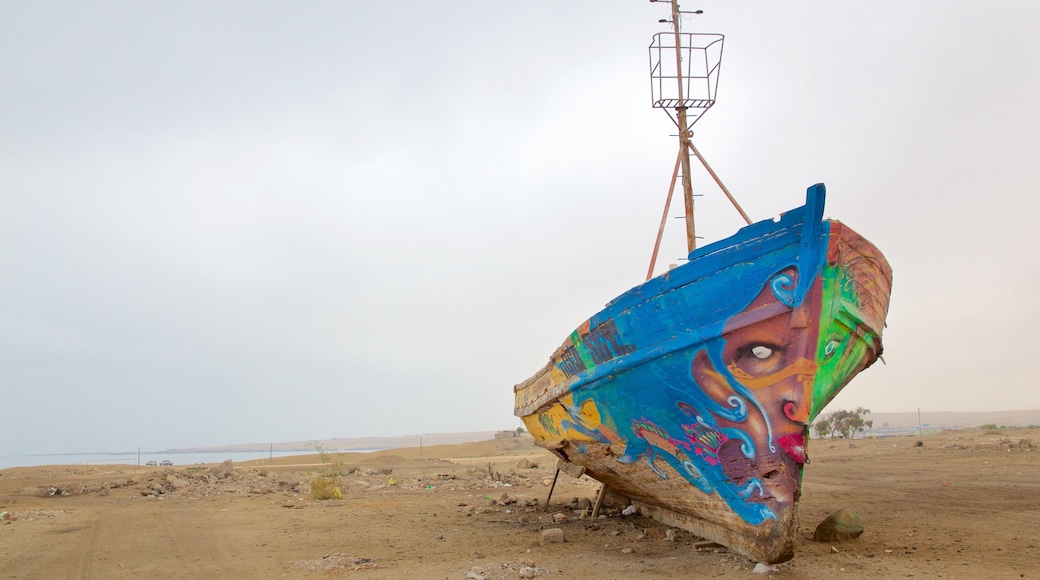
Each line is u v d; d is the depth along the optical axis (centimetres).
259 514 1705
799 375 834
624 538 1186
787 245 818
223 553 1172
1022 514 1238
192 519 1625
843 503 1512
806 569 854
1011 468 1969
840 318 879
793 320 820
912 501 1478
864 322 927
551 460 4275
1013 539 1030
